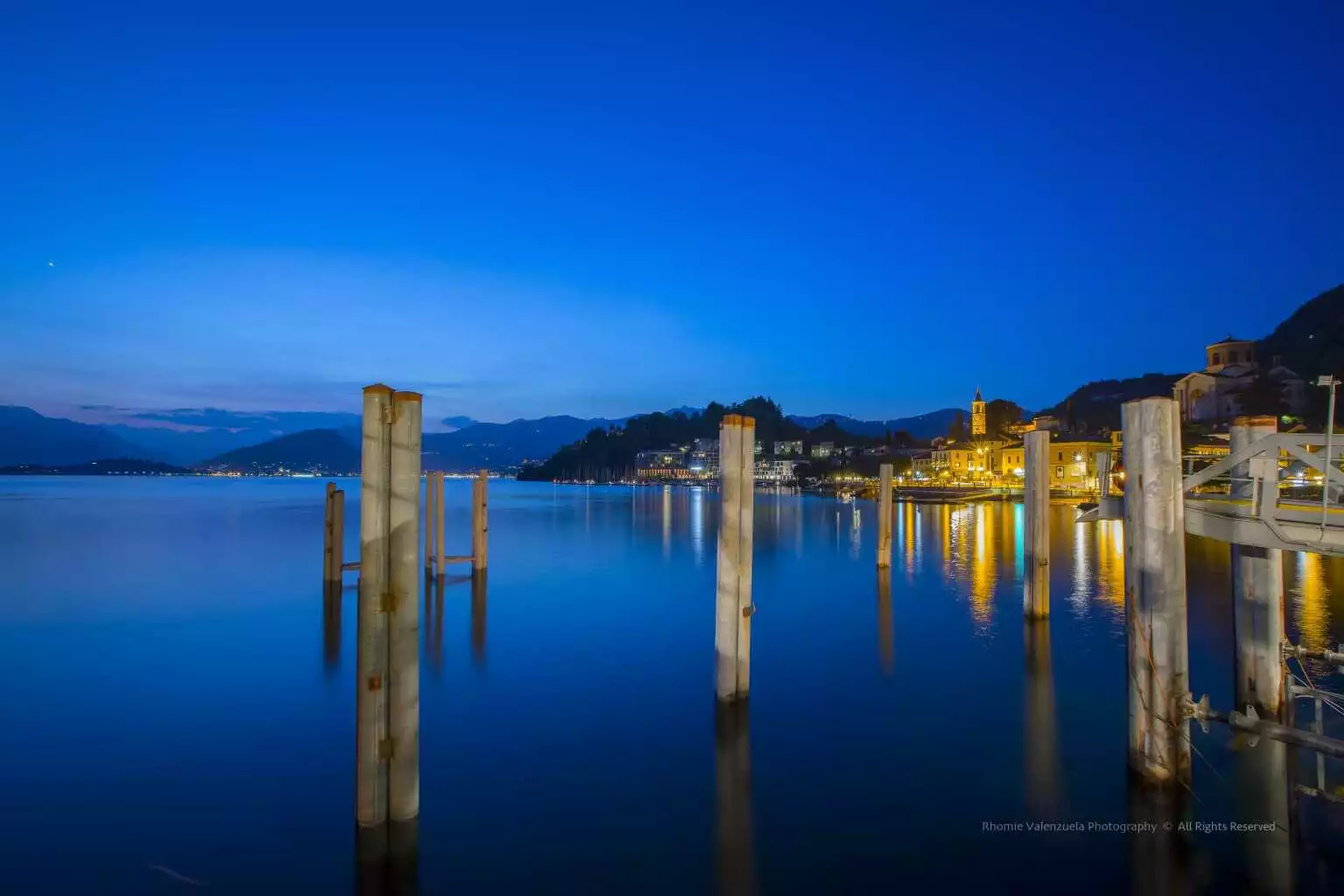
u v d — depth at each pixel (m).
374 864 10.01
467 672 19.42
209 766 13.17
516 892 9.41
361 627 10.09
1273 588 13.56
